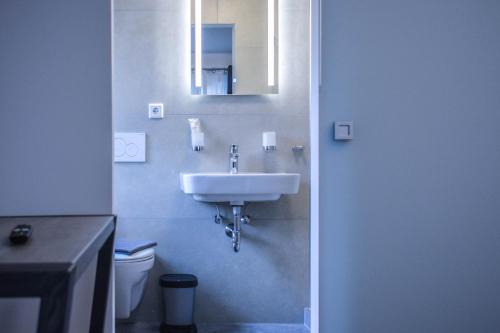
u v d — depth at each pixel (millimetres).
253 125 2619
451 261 1879
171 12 2607
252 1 2639
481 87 1882
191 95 2609
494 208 1882
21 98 1593
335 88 1872
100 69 1613
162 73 2602
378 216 1883
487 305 1873
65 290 840
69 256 909
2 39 1590
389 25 1875
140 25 2596
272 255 2627
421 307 1882
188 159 2605
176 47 2605
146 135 2594
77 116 1608
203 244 2613
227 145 2611
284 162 2621
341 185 1876
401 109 1876
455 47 1878
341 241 1880
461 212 1881
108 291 1558
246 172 2607
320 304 1886
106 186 1613
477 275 1877
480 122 1882
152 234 2602
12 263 846
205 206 2613
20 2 1594
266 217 2623
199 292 2611
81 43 1609
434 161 1881
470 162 1881
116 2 2590
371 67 1876
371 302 1884
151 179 2602
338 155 1878
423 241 1879
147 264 2291
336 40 1872
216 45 2629
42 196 1597
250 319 2619
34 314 1513
